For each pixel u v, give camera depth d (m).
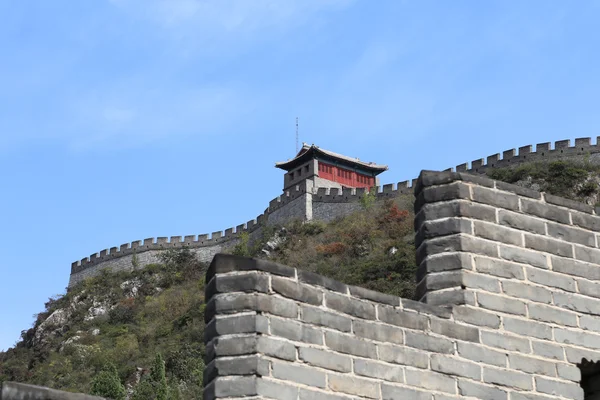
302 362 14.43
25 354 141.62
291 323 14.56
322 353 14.65
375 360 15.16
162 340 127.19
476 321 16.67
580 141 136.25
